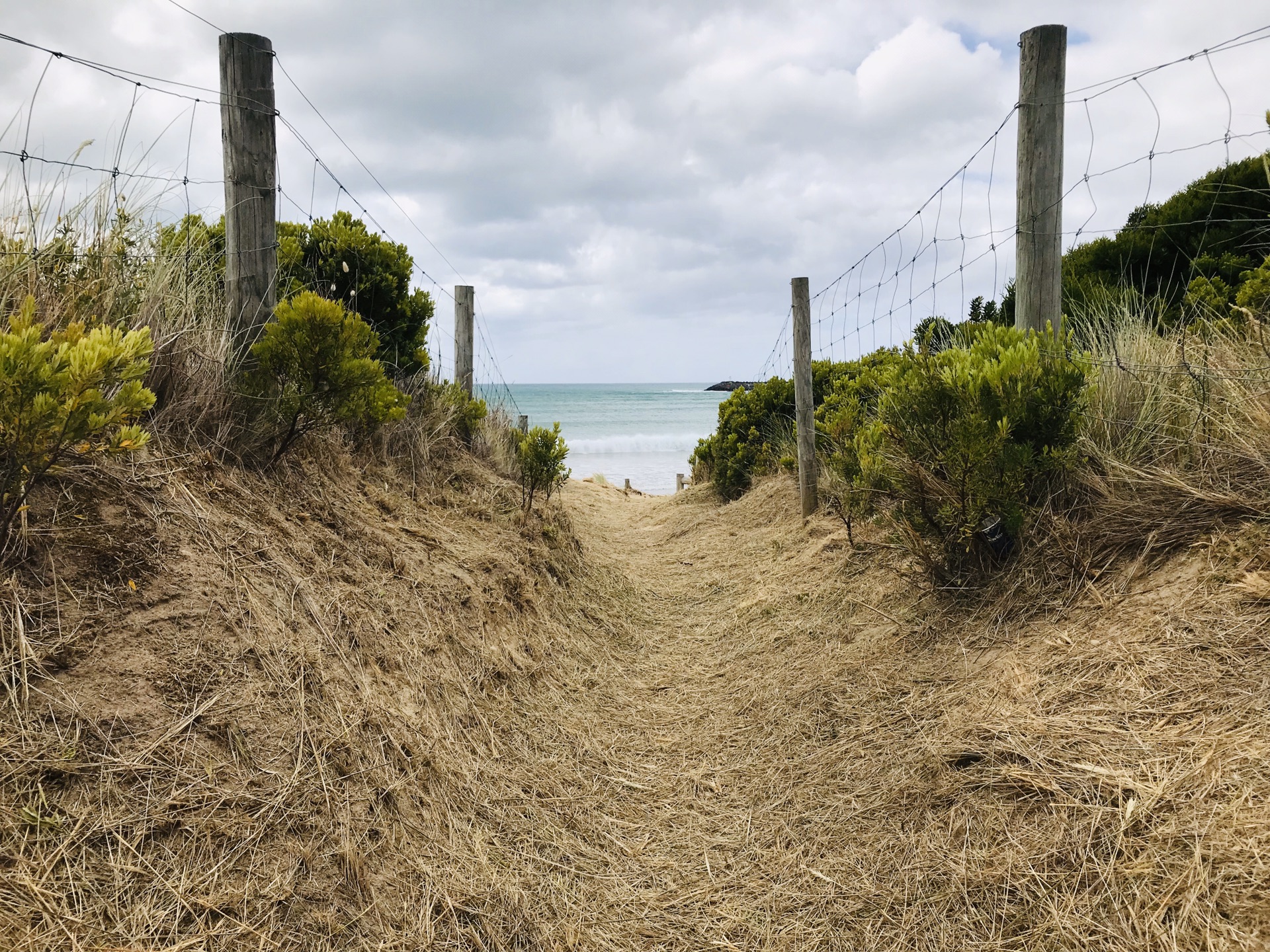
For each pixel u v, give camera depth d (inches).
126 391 82.3
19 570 83.0
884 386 230.2
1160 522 118.0
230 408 135.7
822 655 161.0
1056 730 94.9
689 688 176.9
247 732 86.6
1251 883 63.4
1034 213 146.2
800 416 288.2
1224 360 133.4
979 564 144.3
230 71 142.6
